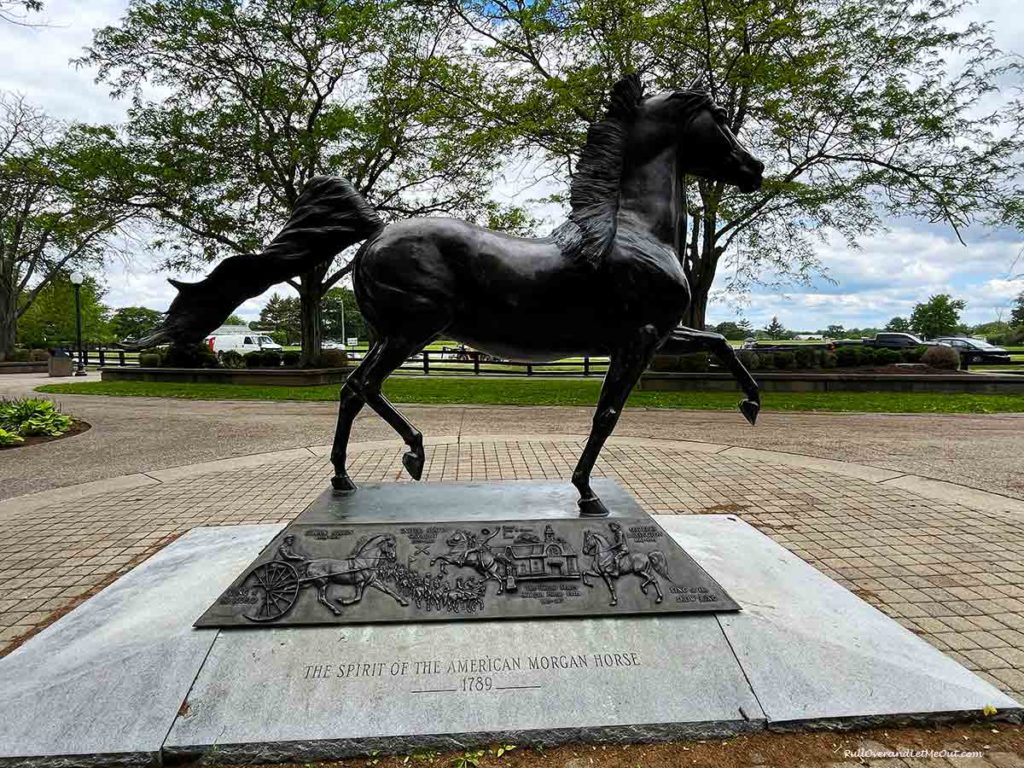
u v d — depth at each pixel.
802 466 6.29
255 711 1.98
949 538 4.07
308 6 15.00
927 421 9.87
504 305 2.60
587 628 2.27
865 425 9.38
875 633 2.42
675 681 2.11
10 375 23.08
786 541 4.01
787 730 2.02
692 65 12.48
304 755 1.91
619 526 2.56
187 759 1.90
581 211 2.65
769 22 11.80
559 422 9.77
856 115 12.58
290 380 16.66
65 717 1.96
